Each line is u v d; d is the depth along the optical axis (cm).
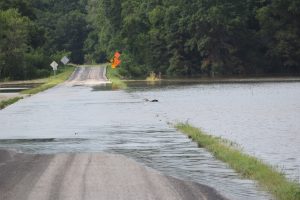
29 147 4097
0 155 3722
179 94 11188
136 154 3725
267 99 9269
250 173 2978
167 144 4206
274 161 3525
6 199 2348
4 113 7262
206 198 2381
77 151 3844
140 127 5384
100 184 2644
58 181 2719
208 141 4172
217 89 12900
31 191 2492
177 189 2558
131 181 2731
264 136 4725
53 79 19425
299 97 9588
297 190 2483
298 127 5322
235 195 2491
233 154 3528
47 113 7100
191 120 6091
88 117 6475
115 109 7612
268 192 2558
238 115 6588
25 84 17612
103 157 3528
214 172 3066
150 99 9769
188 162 3400
